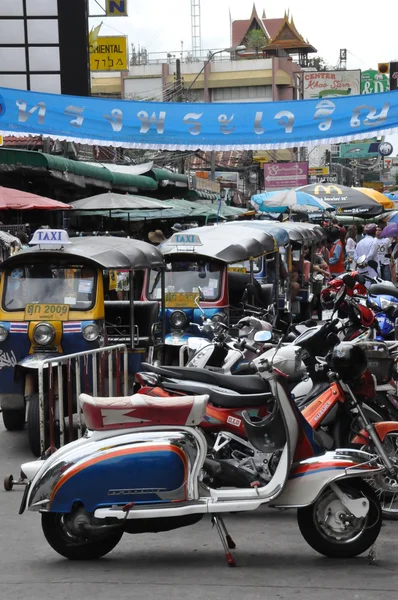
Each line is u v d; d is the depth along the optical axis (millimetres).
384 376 6480
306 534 5484
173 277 12039
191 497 5277
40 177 19078
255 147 10320
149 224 27562
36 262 9141
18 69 22672
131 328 9695
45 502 5277
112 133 10367
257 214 29016
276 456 5574
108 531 5359
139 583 5125
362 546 5484
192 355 8055
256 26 90625
